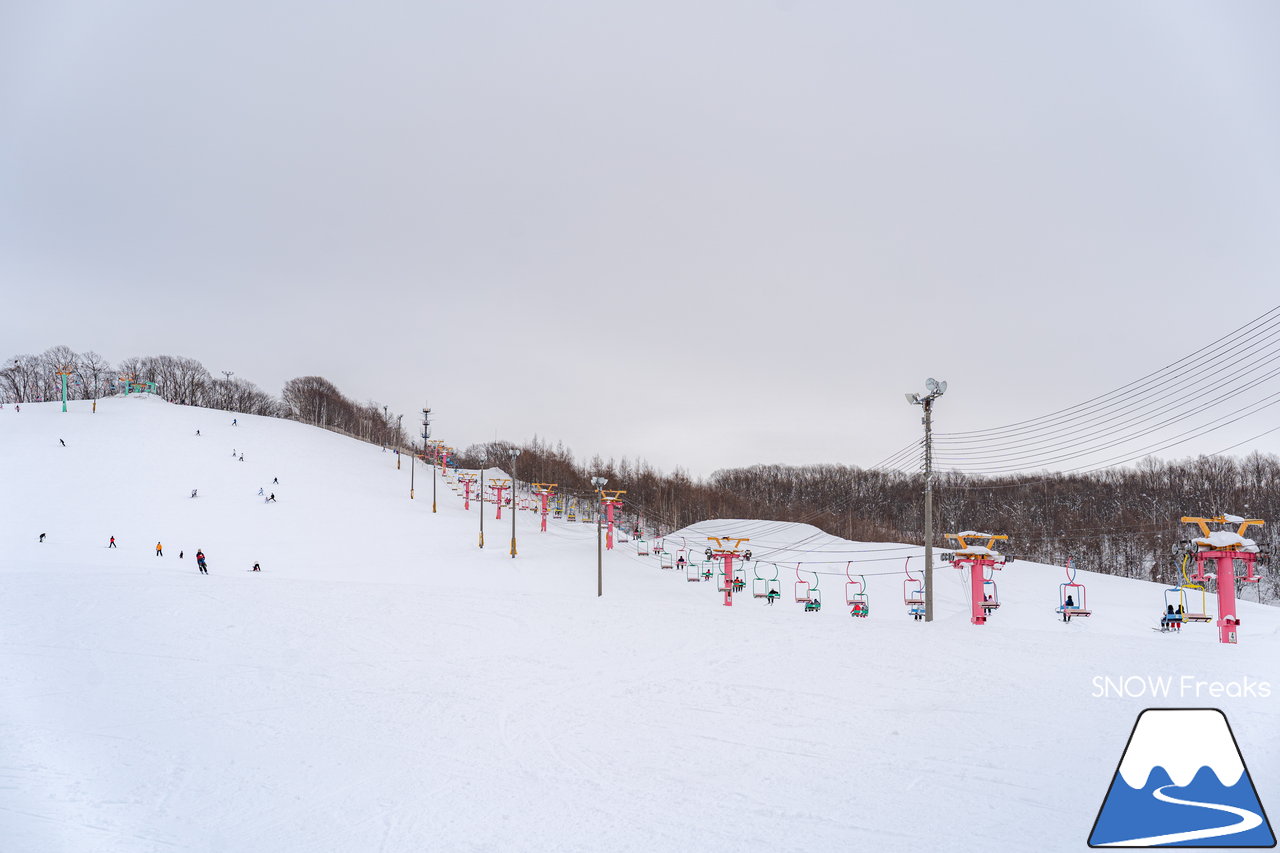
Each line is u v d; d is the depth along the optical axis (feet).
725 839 40.42
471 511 323.78
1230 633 101.09
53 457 311.68
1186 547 110.11
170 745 56.70
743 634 95.96
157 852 40.01
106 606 109.91
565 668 80.48
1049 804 43.50
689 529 344.08
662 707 65.57
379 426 632.79
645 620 105.91
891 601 192.24
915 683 70.08
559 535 279.69
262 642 92.63
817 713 62.28
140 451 330.95
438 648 90.43
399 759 53.83
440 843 40.70
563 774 50.52
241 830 42.65
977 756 51.16
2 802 46.11
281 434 407.23
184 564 191.83
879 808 43.68
